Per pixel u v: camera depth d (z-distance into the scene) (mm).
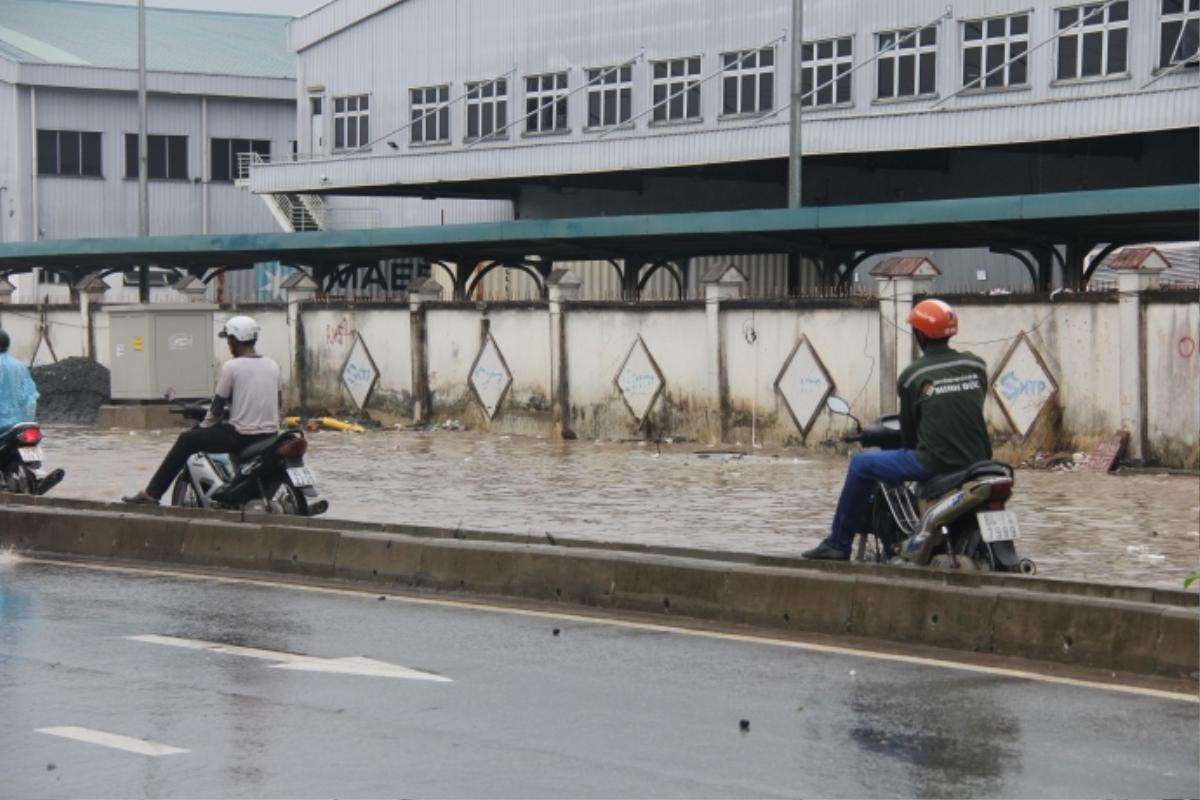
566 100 53594
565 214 57750
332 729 9508
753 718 9773
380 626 13039
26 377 19812
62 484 23109
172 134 71062
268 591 14961
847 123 43844
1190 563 15484
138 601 14320
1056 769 8648
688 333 29953
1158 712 9977
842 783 8391
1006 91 42781
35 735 9406
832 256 33531
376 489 22406
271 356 38312
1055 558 15820
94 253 44312
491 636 12602
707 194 53375
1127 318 24359
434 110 55031
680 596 13648
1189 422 24000
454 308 34188
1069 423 25172
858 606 12664
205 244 41781
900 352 26578
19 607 13945
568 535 17516
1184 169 41812
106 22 77000
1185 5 39250
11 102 67812
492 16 55844
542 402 32469
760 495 21562
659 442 30109
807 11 47219
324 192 60000
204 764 8773
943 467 12492
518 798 8141
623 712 9938
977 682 10875
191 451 17344
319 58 61844
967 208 28547
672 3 50531
